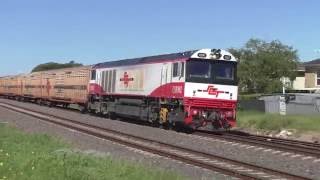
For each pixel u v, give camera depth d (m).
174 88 32.88
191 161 18.17
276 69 88.00
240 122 39.62
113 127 33.81
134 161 17.45
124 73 40.72
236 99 32.56
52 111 50.72
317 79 90.25
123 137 27.41
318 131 34.00
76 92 53.09
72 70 55.66
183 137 28.44
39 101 71.00
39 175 12.21
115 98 42.81
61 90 59.03
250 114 43.78
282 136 34.25
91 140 25.33
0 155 14.98
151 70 36.19
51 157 15.12
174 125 33.53
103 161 15.74
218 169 16.55
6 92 94.38
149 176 13.61
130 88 39.34
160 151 20.83
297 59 91.81
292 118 37.75
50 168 13.17
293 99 50.38
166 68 34.06
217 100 32.16
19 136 22.42
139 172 13.99
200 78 31.89
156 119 35.56
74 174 12.50
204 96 31.92
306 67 92.06
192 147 23.73
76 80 53.38
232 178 15.29
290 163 19.25
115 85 42.34
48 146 19.81
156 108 35.38
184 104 31.69
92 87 48.06
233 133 33.62
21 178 11.85
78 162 14.88
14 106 58.22
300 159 20.33
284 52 90.56
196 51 31.91
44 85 67.00
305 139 32.34
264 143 25.66
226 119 32.38
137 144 23.20
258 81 85.94
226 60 32.38
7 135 22.69
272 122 37.25
